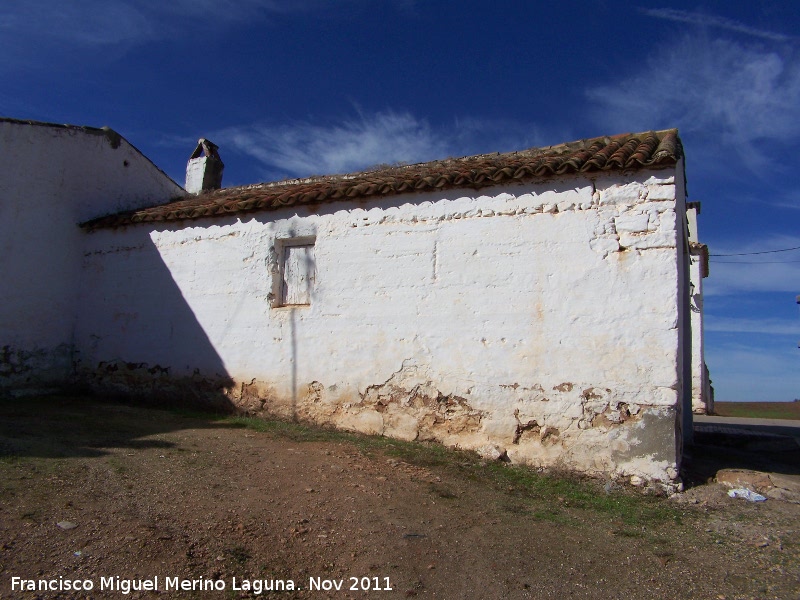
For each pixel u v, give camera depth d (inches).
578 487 233.1
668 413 233.0
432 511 193.9
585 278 253.3
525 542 174.9
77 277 399.9
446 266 283.1
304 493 199.8
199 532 161.6
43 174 378.9
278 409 321.7
